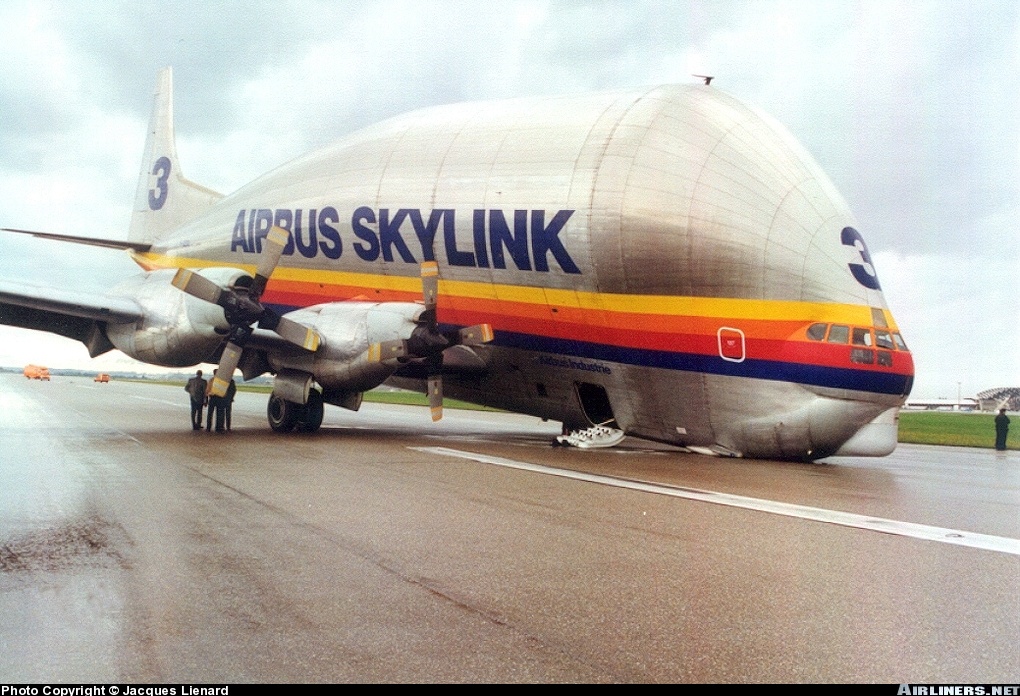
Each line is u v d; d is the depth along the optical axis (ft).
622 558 20.99
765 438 49.90
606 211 52.19
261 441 52.60
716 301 49.90
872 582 18.88
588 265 52.95
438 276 58.75
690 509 28.91
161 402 114.21
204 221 83.10
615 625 15.40
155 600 16.39
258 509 26.86
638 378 53.42
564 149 56.54
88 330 59.88
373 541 22.34
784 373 48.57
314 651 13.67
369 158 68.74
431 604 16.53
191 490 30.63
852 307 48.67
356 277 66.95
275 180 77.05
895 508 30.81
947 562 21.07
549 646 14.16
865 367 47.75
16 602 16.12
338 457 43.47
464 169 61.21
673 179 51.24
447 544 22.17
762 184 50.57
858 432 48.91
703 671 13.06
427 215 61.41
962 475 47.24
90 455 42.11
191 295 51.49
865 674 13.02
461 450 50.31
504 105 66.13
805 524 26.37
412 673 12.76
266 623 15.08
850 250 50.37
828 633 15.07
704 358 50.52
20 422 67.31
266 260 53.11
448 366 58.44
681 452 56.39
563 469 40.83
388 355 53.83
